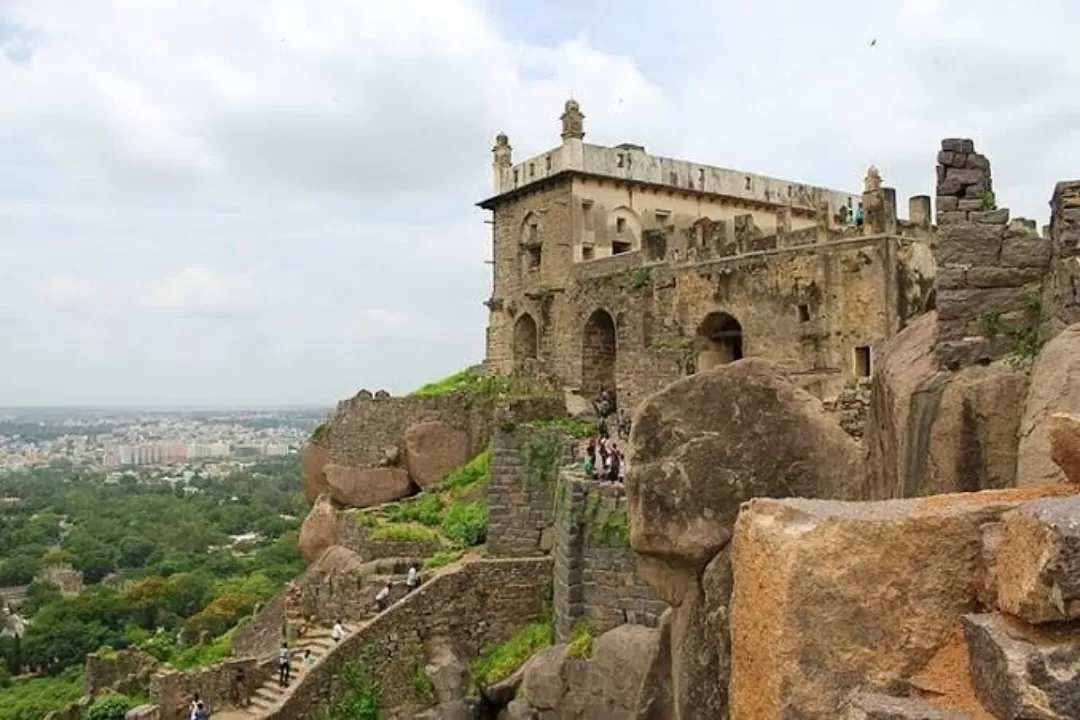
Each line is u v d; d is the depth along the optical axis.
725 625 11.91
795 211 51.00
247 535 137.38
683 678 12.51
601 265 42.38
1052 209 11.40
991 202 12.24
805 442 13.37
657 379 37.91
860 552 6.50
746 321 34.69
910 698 6.03
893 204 30.59
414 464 39.94
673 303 38.06
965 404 10.73
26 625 74.94
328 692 23.95
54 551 116.00
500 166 49.78
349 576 28.81
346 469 40.72
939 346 11.99
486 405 39.84
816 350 31.88
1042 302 11.46
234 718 25.00
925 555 6.46
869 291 30.41
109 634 70.06
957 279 12.02
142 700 28.75
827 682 6.37
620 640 19.61
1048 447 8.81
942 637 6.34
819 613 6.47
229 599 65.81
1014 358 11.19
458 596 25.28
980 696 5.81
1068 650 5.36
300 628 28.75
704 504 12.98
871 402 13.55
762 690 6.74
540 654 22.28
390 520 34.06
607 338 43.59
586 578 21.94
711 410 13.52
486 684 23.45
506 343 49.06
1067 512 5.47
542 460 28.30
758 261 34.22
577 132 44.56
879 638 6.39
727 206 49.00
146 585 77.50
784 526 6.89
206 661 31.61
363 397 43.28
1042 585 5.37
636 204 46.12
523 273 47.69
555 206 45.22
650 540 13.07
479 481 35.31
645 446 13.49
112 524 138.50
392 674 24.42
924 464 11.09
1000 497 6.93
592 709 19.59
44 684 59.69
